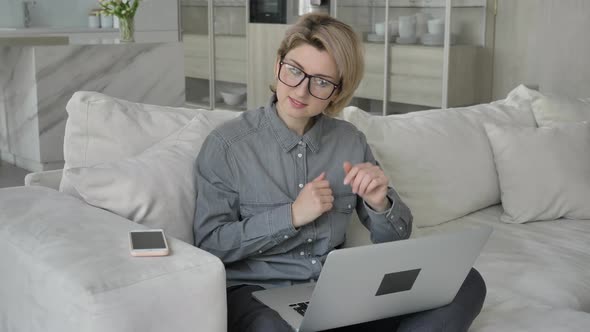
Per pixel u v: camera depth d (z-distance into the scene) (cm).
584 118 291
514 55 538
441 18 522
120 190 161
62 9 701
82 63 483
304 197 154
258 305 150
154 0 684
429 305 150
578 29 503
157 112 192
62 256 131
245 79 703
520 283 198
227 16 709
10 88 496
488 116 275
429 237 137
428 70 537
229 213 164
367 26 577
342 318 139
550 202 254
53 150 482
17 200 168
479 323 167
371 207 166
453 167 247
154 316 124
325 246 168
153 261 129
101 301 118
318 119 175
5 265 146
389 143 234
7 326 150
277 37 661
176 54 530
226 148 166
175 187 168
